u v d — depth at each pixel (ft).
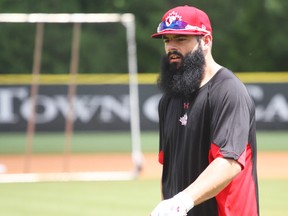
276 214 95.86
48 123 184.34
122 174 136.87
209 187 37.70
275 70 288.51
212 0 296.10
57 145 190.19
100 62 248.52
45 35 239.71
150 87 190.19
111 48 252.42
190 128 40.81
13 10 272.51
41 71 238.27
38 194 114.93
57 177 134.62
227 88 39.42
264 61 288.51
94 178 133.39
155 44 282.77
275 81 193.57
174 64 41.06
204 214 40.47
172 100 42.91
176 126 42.06
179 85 40.47
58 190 119.24
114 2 288.10
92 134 202.69
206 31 40.81
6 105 182.60
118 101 186.09
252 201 40.27
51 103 184.34
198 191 37.60
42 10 275.80
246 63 287.89
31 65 237.04
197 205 40.50
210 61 41.39
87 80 194.80
